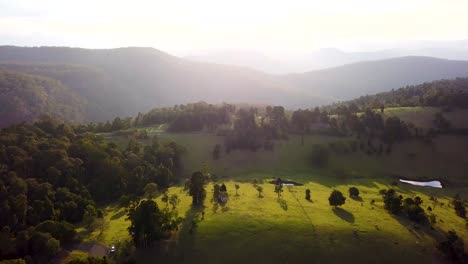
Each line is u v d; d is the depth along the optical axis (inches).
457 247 3846.0
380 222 4419.3
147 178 6338.6
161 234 3909.9
